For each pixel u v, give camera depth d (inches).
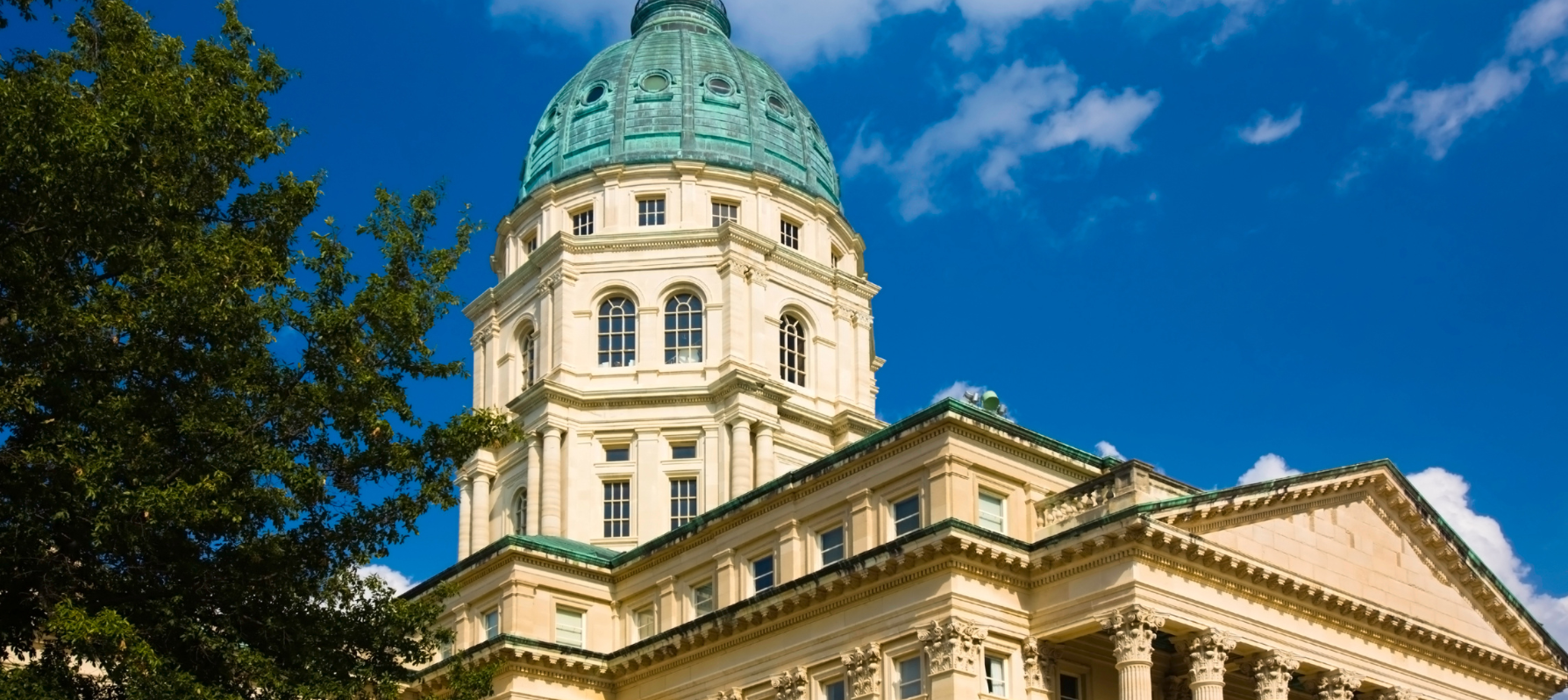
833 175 4015.8
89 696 1717.5
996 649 2258.9
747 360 3491.6
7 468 1638.8
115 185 1627.7
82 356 1665.8
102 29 1833.2
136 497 1622.8
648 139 3759.8
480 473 3595.0
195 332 1721.2
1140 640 2167.8
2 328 1619.1
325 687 1795.0
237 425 1759.4
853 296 3754.9
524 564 2815.0
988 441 2406.5
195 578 1764.3
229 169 1808.6
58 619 1539.1
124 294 1668.3
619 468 3422.7
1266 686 2322.8
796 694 2423.7
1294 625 2394.2
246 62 1866.4
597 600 2874.0
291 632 1836.9
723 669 2576.3
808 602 2431.1
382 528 1899.6
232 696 1648.6
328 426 1867.6
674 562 2797.7
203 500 1654.8
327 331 1827.0
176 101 1713.8
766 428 3415.4
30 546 1649.9
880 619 2324.1
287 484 1752.0
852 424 3553.2
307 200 1870.1
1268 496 2379.4
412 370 1914.4
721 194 3695.9
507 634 2696.9
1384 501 2628.0
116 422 1649.9
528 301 3686.0
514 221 3836.1
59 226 1622.8
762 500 2642.7
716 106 3828.7
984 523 2370.8
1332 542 2500.0
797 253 3676.2
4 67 1715.1
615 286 3577.8
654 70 3878.0
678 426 3430.1
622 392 3449.8
